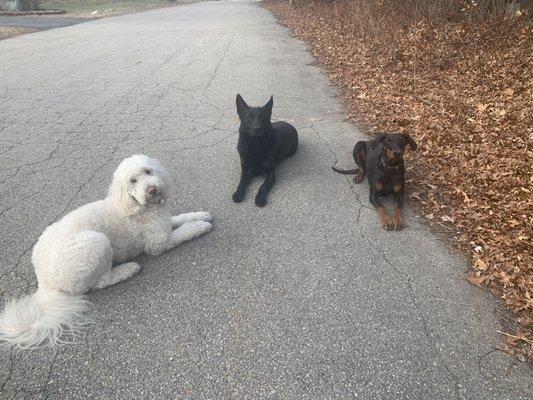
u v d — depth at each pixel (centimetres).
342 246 331
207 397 212
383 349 237
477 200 377
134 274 301
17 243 339
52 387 219
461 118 555
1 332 243
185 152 513
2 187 430
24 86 810
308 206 392
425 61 782
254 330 253
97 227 289
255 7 3228
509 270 293
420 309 266
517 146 461
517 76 649
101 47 1233
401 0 955
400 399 209
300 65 977
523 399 208
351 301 274
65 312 253
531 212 349
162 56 1098
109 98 734
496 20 781
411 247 328
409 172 441
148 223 315
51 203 399
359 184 433
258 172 457
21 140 551
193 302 277
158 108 679
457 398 209
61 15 2333
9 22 1925
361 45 995
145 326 258
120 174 298
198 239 344
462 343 240
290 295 280
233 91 773
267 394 213
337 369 226
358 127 589
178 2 4247
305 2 1992
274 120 616
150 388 217
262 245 335
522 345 238
